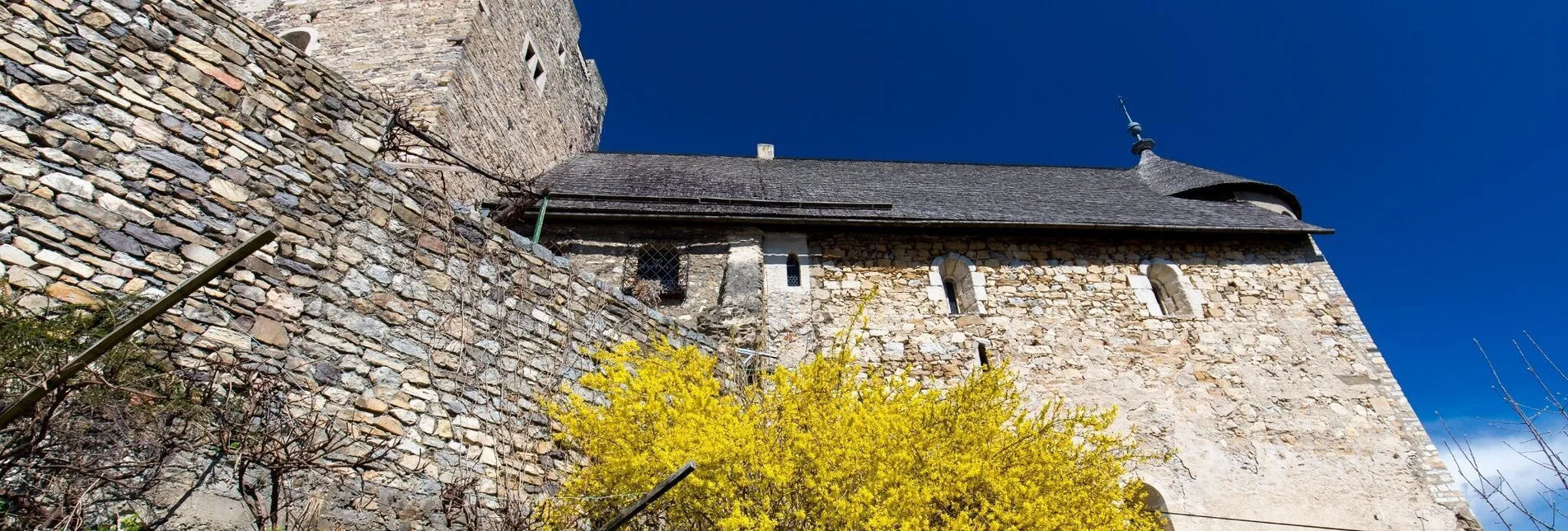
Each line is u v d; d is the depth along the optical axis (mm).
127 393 3576
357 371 4645
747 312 8305
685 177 11883
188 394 3791
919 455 4871
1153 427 8305
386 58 10359
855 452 4559
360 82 10008
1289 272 10031
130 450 3479
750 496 4484
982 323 8961
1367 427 8547
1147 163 14648
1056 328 9023
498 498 4961
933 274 9375
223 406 3904
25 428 3203
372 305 4941
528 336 5766
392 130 6172
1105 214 10445
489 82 11266
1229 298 9617
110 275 3965
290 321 4488
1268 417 8531
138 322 2664
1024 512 4867
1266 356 9070
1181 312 9539
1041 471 5312
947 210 10133
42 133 4070
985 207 10547
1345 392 8820
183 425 3734
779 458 4648
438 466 4750
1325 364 9070
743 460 4516
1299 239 10438
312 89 5438
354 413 4500
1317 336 9336
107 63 4477
